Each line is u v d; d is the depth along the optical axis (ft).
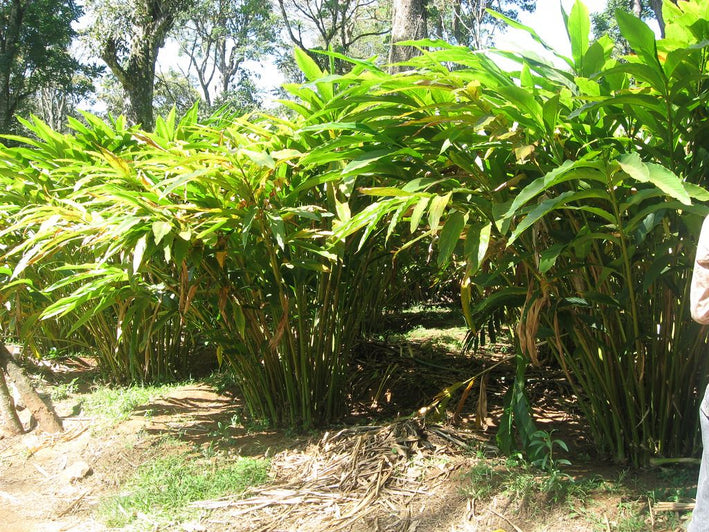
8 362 12.18
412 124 8.35
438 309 21.26
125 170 10.19
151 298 11.30
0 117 73.41
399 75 8.31
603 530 7.21
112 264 13.21
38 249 10.78
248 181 9.67
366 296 11.63
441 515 7.93
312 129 8.60
